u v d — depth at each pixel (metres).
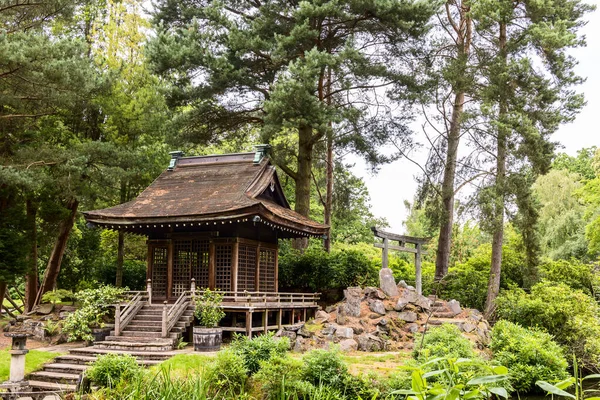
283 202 27.03
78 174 26.14
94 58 31.11
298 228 24.33
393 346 21.55
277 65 27.22
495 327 22.33
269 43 25.56
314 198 48.53
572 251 38.50
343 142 28.16
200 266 23.00
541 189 43.03
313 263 28.12
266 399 13.75
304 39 25.91
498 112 26.75
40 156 25.84
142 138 31.22
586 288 28.52
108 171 26.83
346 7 26.52
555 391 3.35
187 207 22.47
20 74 23.55
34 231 29.72
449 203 30.88
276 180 25.83
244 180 24.09
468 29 31.30
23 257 27.03
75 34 35.50
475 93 28.58
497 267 27.42
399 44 28.48
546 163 25.78
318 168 37.31
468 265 31.64
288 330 20.92
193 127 28.91
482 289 28.72
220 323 22.70
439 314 24.27
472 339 21.52
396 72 27.94
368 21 27.55
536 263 27.42
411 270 34.97
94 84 24.52
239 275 22.62
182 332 20.22
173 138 28.59
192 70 26.67
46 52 22.50
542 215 41.53
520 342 19.66
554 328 24.00
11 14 25.38
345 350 20.31
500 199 25.83
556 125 25.94
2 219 26.86
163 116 30.28
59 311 24.70
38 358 18.53
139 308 21.75
